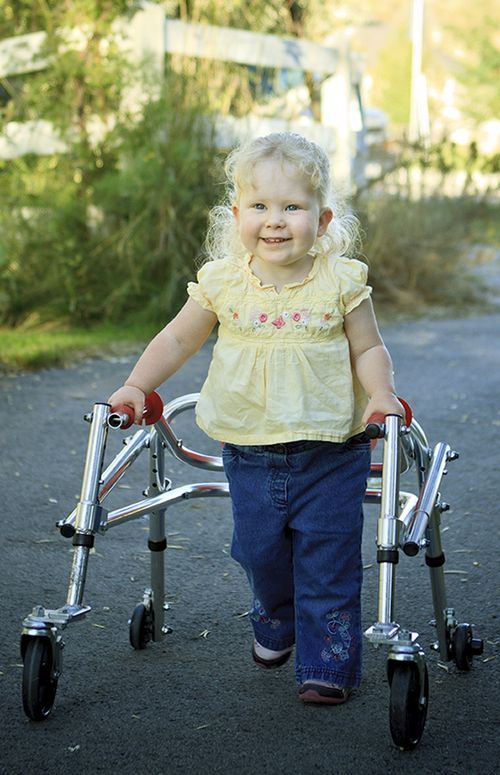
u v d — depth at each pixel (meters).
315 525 2.73
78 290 8.62
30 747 2.54
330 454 2.74
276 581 2.88
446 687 2.88
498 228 11.55
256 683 2.92
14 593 3.56
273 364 2.72
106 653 3.12
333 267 2.77
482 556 3.92
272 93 9.95
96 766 2.45
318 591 2.76
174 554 3.97
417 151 10.99
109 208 8.59
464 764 2.45
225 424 2.76
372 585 3.67
